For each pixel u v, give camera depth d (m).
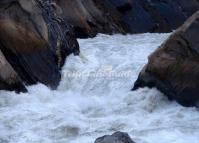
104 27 37.84
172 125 18.72
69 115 20.02
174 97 21.31
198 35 21.33
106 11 39.41
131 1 41.62
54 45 25.31
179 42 21.64
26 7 24.80
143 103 21.41
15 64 23.62
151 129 18.19
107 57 27.27
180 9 47.38
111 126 18.78
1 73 21.94
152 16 44.09
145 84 22.16
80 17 35.28
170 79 21.50
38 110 20.52
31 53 24.12
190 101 20.86
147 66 22.31
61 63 25.41
